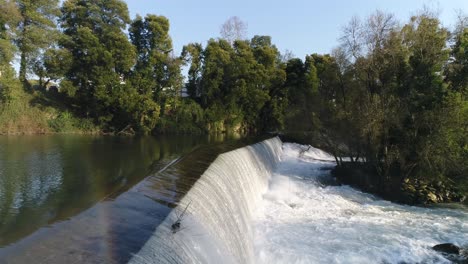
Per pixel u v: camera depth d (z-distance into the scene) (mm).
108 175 19547
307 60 55375
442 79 22562
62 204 13711
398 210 18703
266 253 12312
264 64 59125
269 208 17641
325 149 39438
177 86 53906
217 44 55719
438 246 12812
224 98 56594
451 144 20922
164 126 51219
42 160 24469
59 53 45531
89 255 6098
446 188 22219
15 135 39156
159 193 10148
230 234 11078
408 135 22016
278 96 59969
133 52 48906
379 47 24812
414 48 23453
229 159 16891
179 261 6891
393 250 12625
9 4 41312
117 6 55000
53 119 44125
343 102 28609
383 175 22953
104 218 7961
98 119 47062
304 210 17641
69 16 53562
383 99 23500
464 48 22609
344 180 25234
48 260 5863
